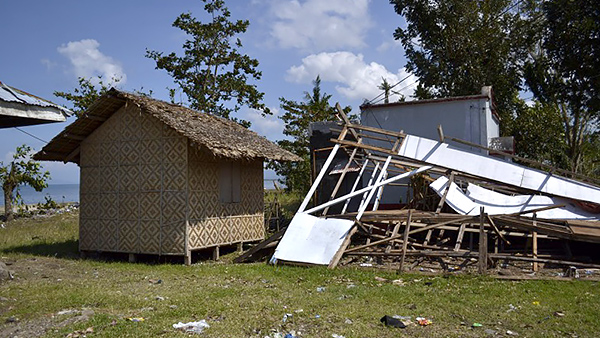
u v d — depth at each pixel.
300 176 29.86
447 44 27.59
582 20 22.03
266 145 15.56
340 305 7.29
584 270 9.34
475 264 10.09
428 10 27.38
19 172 23.52
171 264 12.36
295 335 5.90
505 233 11.01
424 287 8.42
